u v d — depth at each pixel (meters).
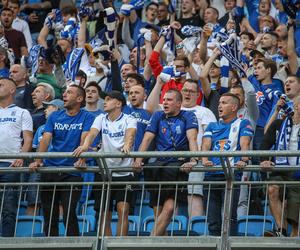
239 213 26.83
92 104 30.05
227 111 27.12
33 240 26.12
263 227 25.61
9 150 27.95
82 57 33.38
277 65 33.31
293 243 25.09
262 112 30.22
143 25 36.47
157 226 26.08
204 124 28.73
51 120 27.52
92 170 26.05
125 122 27.00
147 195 28.58
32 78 33.88
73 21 35.53
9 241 26.19
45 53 34.22
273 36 34.28
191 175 27.20
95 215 27.58
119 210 26.20
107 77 32.66
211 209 26.08
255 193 26.88
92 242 25.89
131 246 25.70
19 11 39.31
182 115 27.00
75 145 27.36
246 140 26.83
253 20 37.34
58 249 26.00
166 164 26.38
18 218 27.94
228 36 33.09
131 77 30.59
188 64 30.53
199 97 30.06
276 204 25.67
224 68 31.28
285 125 26.70
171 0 37.59
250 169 25.52
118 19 36.16
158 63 31.94
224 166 25.50
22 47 37.84
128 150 25.62
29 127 28.17
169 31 33.47
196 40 34.72
